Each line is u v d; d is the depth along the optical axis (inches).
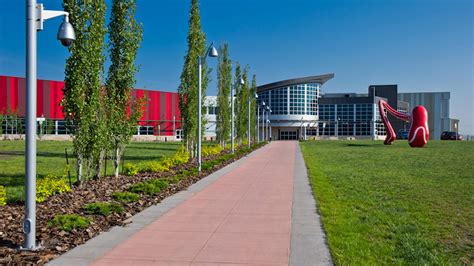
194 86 979.9
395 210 417.7
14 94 2391.7
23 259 250.8
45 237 295.3
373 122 4195.4
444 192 536.7
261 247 282.2
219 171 798.5
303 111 4249.5
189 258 258.5
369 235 320.2
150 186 504.4
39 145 1673.2
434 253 277.3
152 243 291.7
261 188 566.6
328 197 488.4
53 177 491.2
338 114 4338.1
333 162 1038.4
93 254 265.4
